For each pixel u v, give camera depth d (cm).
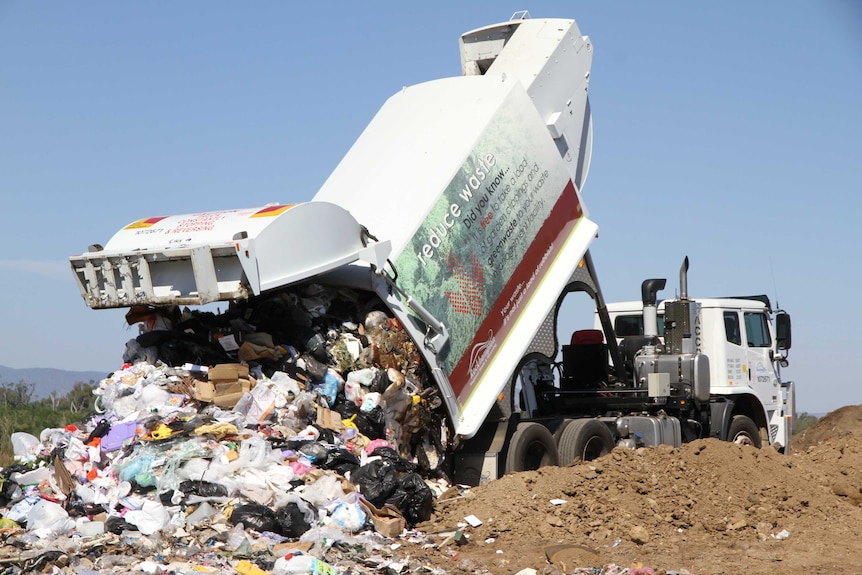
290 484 791
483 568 746
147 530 717
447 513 922
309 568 652
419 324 992
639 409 1297
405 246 990
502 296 1088
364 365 947
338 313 977
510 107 1119
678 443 1265
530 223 1130
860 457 1280
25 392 2892
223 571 642
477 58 1291
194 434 800
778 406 1512
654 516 941
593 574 734
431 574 709
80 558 658
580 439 1141
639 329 1477
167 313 955
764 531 921
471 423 1030
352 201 1069
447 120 1109
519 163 1120
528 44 1233
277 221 882
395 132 1132
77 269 948
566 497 964
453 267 1030
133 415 842
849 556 819
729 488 1035
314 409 899
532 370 1255
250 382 881
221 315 970
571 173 1223
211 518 745
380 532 817
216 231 893
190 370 881
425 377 1005
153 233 938
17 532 733
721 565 776
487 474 1059
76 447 817
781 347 1521
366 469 857
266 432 844
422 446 1009
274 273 874
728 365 1402
